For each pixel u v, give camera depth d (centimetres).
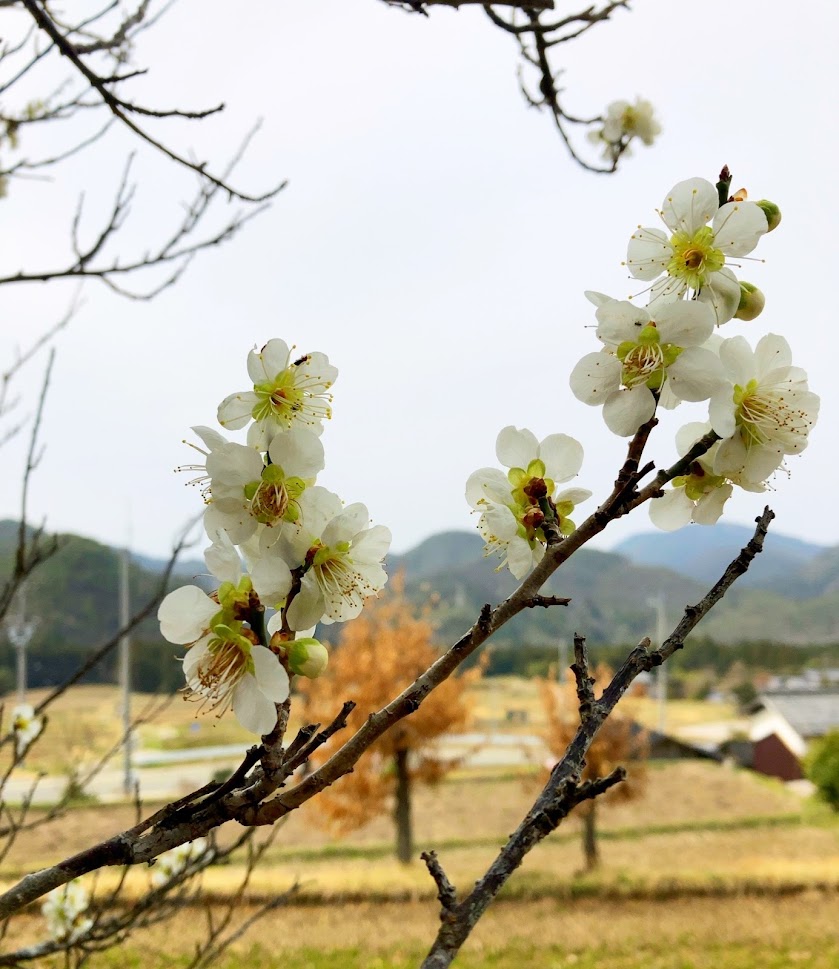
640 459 107
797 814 2025
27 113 250
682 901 1355
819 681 6041
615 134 393
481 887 96
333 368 114
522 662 6197
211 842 258
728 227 117
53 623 5309
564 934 1185
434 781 1631
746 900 1345
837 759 2008
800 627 11556
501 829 1922
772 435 116
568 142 328
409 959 1063
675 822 1969
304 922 1229
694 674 6341
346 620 109
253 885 1366
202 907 1228
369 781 1594
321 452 106
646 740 1683
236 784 100
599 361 111
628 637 10131
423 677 98
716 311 118
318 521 108
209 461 104
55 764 2391
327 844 1769
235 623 104
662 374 108
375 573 111
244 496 105
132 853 96
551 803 100
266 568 102
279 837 1823
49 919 420
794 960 1029
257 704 98
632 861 1616
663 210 120
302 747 100
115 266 231
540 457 136
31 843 1605
